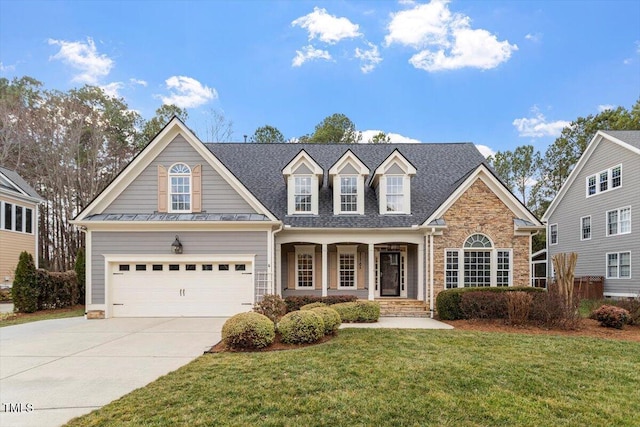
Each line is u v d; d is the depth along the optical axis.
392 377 6.50
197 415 5.00
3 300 20.75
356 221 15.85
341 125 40.06
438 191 17.48
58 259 35.34
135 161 14.41
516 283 14.73
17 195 23.38
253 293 13.98
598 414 5.19
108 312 13.80
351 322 12.98
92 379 6.62
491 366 7.21
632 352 8.47
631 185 20.88
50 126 33.94
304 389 5.91
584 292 22.75
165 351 8.61
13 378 6.72
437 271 14.70
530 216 14.75
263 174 18.47
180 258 13.95
